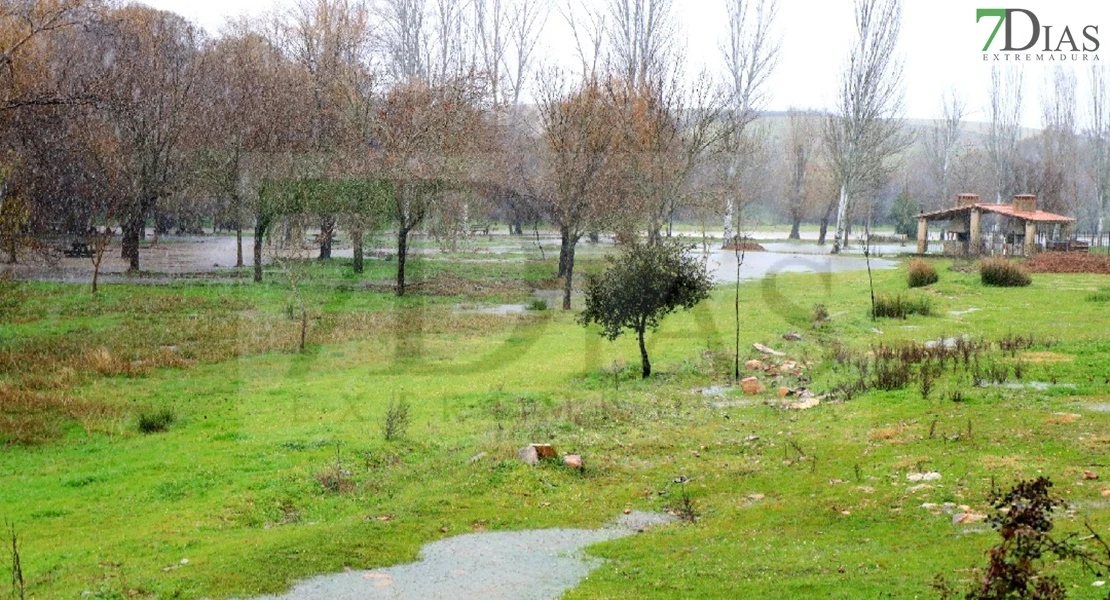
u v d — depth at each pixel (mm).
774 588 9312
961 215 58375
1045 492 7160
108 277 40250
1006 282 38344
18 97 33406
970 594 7164
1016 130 80250
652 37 53844
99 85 39938
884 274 44406
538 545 11977
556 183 40969
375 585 10586
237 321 31188
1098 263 47375
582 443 16938
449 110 43375
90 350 25188
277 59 46875
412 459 16422
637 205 41000
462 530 12648
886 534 10977
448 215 45969
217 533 12781
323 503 14180
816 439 16234
